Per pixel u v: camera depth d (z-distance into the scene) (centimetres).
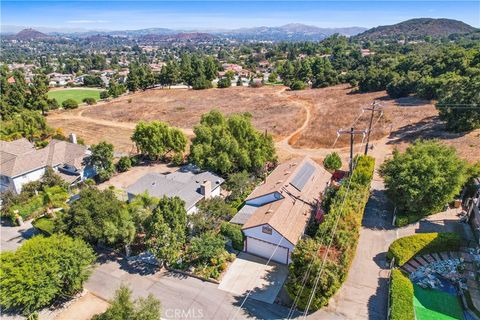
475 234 3241
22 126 6831
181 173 4581
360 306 2566
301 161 4384
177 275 2984
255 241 3175
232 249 3312
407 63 10894
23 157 4862
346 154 5675
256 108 9331
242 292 2767
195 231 3275
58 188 4341
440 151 3494
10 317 2612
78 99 12962
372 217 3709
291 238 2988
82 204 3197
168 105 10338
